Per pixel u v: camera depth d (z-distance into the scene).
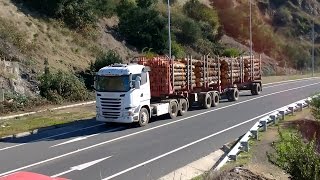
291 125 20.97
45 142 18.77
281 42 79.62
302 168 11.33
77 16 40.75
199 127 21.30
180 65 25.56
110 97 21.53
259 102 31.12
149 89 22.64
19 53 31.22
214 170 13.12
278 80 51.62
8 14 34.72
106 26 45.16
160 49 47.25
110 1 48.28
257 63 36.72
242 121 22.89
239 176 12.93
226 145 17.20
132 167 14.30
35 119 24.28
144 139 18.77
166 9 59.66
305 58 78.38
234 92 31.89
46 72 30.19
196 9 66.19
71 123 23.36
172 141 18.17
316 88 41.91
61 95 30.25
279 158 12.25
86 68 34.88
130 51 44.09
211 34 63.69
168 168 14.12
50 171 13.97
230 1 77.88
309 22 88.50
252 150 16.47
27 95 28.45
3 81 27.75
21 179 5.85
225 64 30.86
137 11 47.84
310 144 11.87
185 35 56.88
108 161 15.12
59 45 36.06
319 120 21.83
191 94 27.02
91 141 18.69
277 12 88.00
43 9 38.75
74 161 15.20
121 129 21.45
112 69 21.56
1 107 25.88
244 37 73.19
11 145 18.33
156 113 23.08
